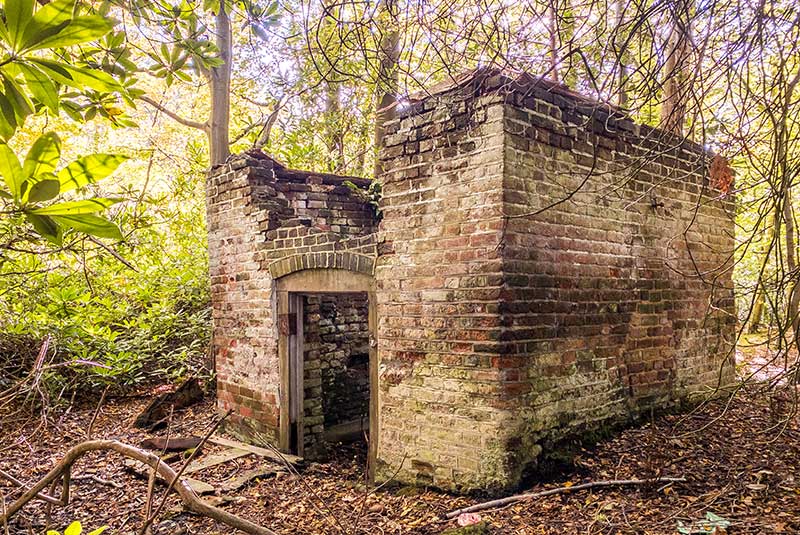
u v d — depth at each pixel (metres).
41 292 7.56
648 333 5.45
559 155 4.64
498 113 4.23
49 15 1.11
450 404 4.54
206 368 8.79
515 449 4.27
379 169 9.61
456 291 4.48
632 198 5.30
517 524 3.78
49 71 1.23
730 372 6.37
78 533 1.37
